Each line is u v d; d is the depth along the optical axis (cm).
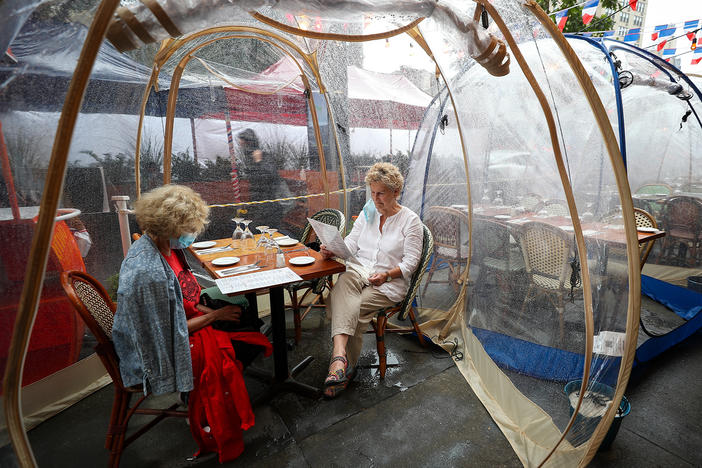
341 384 203
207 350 166
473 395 218
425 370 245
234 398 165
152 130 304
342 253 204
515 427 186
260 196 395
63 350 208
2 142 94
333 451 177
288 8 114
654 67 259
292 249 253
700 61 384
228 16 108
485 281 229
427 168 312
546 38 180
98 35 77
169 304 150
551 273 187
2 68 94
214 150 362
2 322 97
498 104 198
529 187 189
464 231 288
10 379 90
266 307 337
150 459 175
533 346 194
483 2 123
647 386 225
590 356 139
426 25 212
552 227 181
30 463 98
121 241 257
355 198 545
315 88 395
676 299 296
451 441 183
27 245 99
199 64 339
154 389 147
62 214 211
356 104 536
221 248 256
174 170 341
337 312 218
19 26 87
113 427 164
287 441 184
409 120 597
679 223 289
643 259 281
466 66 225
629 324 143
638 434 185
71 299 148
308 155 419
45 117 94
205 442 171
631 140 292
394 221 242
